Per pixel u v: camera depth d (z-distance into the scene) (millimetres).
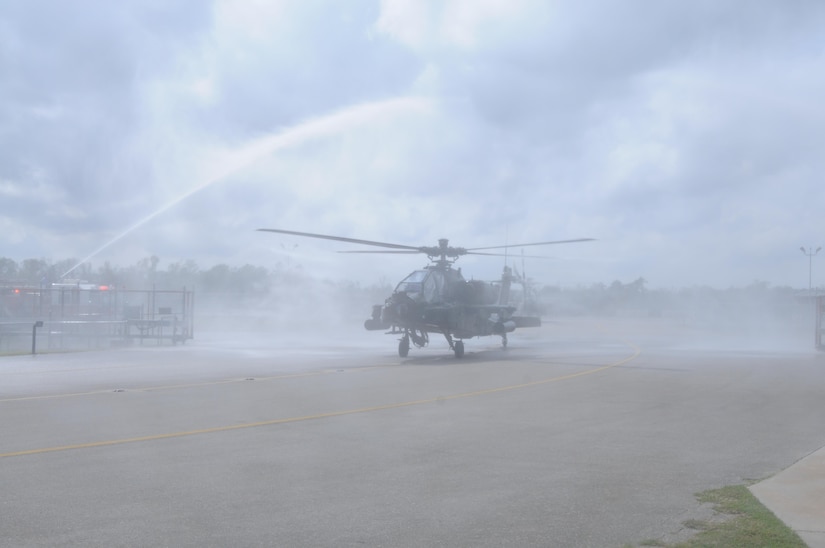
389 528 6699
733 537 6469
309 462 9180
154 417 12297
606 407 13789
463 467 9000
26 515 6945
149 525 6695
